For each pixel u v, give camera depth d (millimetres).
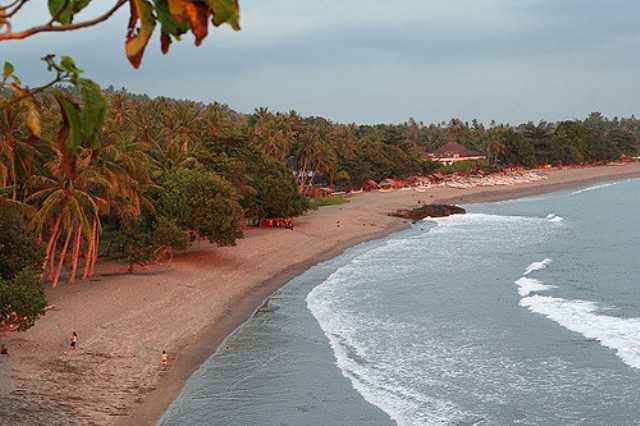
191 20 2883
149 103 131875
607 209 114625
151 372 32719
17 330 31578
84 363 32750
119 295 46500
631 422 26859
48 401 27766
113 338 37062
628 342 37031
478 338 38750
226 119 124562
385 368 33875
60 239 54344
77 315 40531
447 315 44156
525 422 27125
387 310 45969
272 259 65812
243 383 31766
